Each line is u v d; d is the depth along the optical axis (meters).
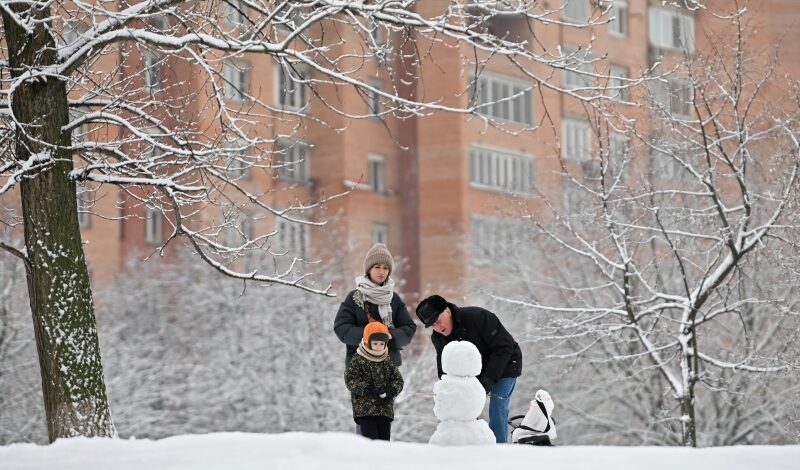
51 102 34.78
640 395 69.19
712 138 56.03
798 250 52.34
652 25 134.25
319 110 125.00
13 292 83.19
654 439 69.19
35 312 33.69
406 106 39.00
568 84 126.25
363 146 128.50
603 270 55.44
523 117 130.50
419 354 92.38
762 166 62.62
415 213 132.00
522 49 37.81
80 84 41.44
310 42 38.81
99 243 111.06
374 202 130.12
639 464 20.41
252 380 87.62
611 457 21.11
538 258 78.88
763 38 100.12
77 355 33.34
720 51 62.50
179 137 39.06
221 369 88.88
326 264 93.81
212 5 39.38
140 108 41.44
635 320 54.06
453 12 40.12
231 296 91.31
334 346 86.75
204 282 94.00
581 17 127.81
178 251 97.88
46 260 33.66
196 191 39.53
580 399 73.06
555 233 72.94
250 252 92.38
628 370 63.84
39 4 34.12
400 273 127.69
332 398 84.12
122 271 110.44
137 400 89.69
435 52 125.69
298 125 42.66
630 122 54.47
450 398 23.23
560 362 69.50
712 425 67.62
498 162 131.38
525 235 79.44
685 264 62.81
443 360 23.66
